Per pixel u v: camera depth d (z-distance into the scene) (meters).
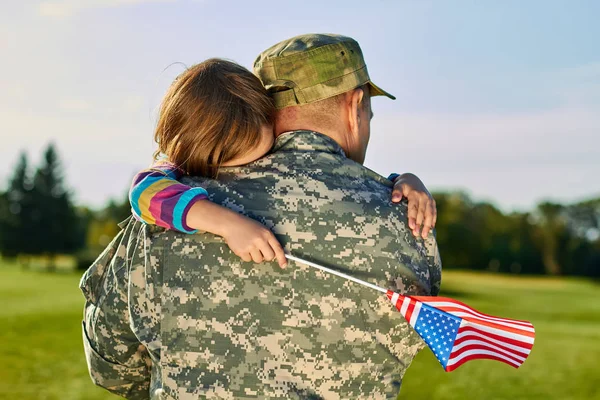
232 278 1.66
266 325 1.64
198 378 1.64
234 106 1.76
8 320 16.86
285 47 1.85
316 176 1.75
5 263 67.94
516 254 62.16
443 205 64.44
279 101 1.83
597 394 9.52
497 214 64.50
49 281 38.50
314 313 1.65
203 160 1.78
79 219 75.69
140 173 1.81
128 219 1.91
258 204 1.72
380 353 1.70
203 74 1.80
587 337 16.36
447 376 10.20
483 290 39.50
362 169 1.82
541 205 64.19
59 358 11.56
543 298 34.59
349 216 1.72
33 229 69.69
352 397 1.67
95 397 8.73
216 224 1.65
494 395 9.20
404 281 1.74
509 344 1.79
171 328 1.67
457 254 62.78
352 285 1.67
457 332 1.72
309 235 1.69
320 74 1.81
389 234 1.74
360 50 1.90
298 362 1.64
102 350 1.87
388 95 1.98
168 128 1.82
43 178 70.44
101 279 1.89
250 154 1.79
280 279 1.66
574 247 62.47
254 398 1.62
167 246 1.71
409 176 1.91
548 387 9.81
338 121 1.85
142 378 1.94
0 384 9.41
